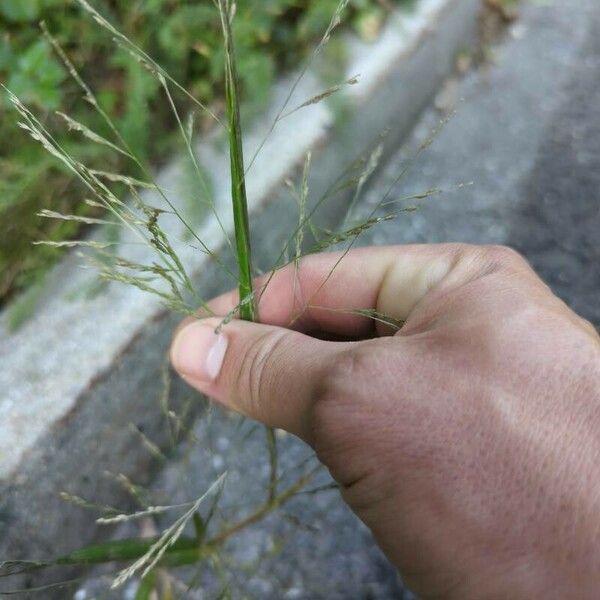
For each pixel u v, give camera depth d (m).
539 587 0.10
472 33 0.41
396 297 0.15
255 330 0.13
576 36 0.42
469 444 0.10
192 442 0.20
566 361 0.11
